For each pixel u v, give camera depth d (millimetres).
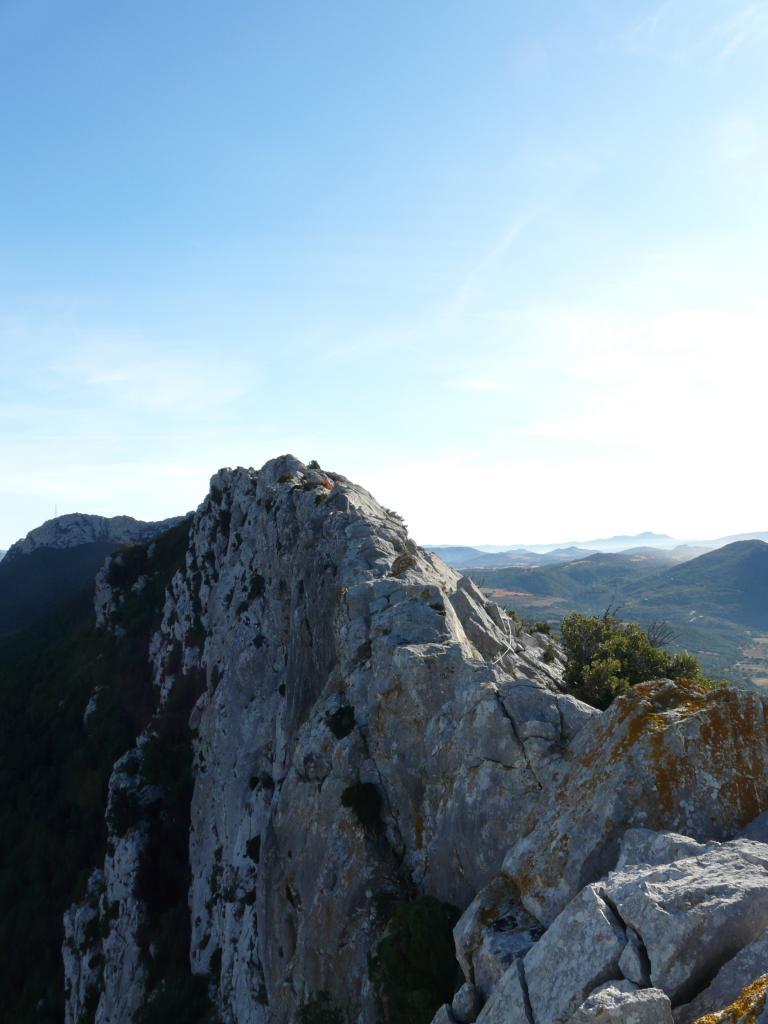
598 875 15312
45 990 68000
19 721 103625
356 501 58969
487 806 22062
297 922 29703
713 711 16453
